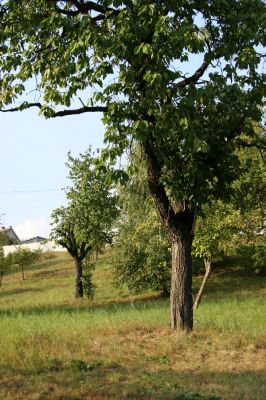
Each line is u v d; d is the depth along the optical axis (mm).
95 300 30344
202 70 10578
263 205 20953
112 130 9445
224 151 10172
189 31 9094
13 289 40531
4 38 10758
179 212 11352
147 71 9164
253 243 22859
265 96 10641
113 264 30766
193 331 11125
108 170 9578
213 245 20656
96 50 9414
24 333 11133
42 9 10750
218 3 10117
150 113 9523
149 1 9328
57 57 10125
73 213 30500
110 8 10250
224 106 10125
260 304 19672
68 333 11148
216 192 10828
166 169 10656
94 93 9969
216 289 32500
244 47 10273
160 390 7098
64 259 54656
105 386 7242
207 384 7465
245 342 10219
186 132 9438
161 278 30094
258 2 10391
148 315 14820
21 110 10711
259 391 7066
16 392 6898
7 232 86688
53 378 7621
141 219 26766
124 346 9875
